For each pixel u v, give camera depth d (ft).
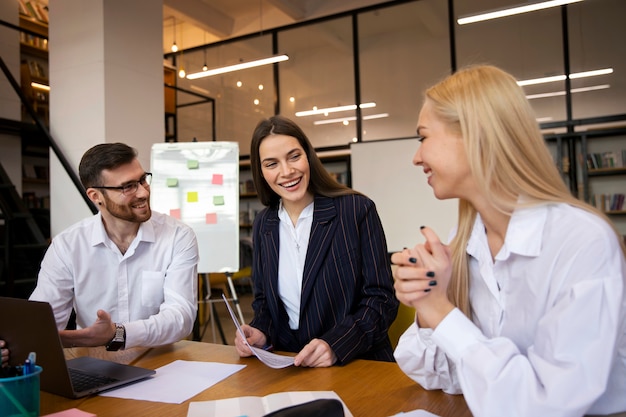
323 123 24.23
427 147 2.84
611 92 19.06
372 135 23.13
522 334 2.82
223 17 26.04
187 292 5.61
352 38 23.48
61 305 5.56
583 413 2.19
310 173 5.45
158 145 11.58
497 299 3.02
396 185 19.36
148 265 5.67
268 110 25.79
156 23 16.14
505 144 2.59
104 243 5.51
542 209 2.68
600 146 19.98
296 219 5.55
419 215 18.98
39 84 20.07
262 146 5.25
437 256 2.67
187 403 3.22
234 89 26.81
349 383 3.56
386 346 5.06
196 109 27.81
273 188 5.34
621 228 19.58
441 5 21.63
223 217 11.24
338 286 5.11
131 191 5.20
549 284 2.58
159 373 3.89
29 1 21.76
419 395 3.28
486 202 2.88
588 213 2.55
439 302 2.69
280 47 25.44
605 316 2.25
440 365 3.24
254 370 3.94
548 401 2.21
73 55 14.83
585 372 2.19
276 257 5.42
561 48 19.72
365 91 23.25
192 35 28.19
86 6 14.60
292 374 3.82
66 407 3.21
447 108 2.72
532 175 2.63
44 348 3.32
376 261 5.16
